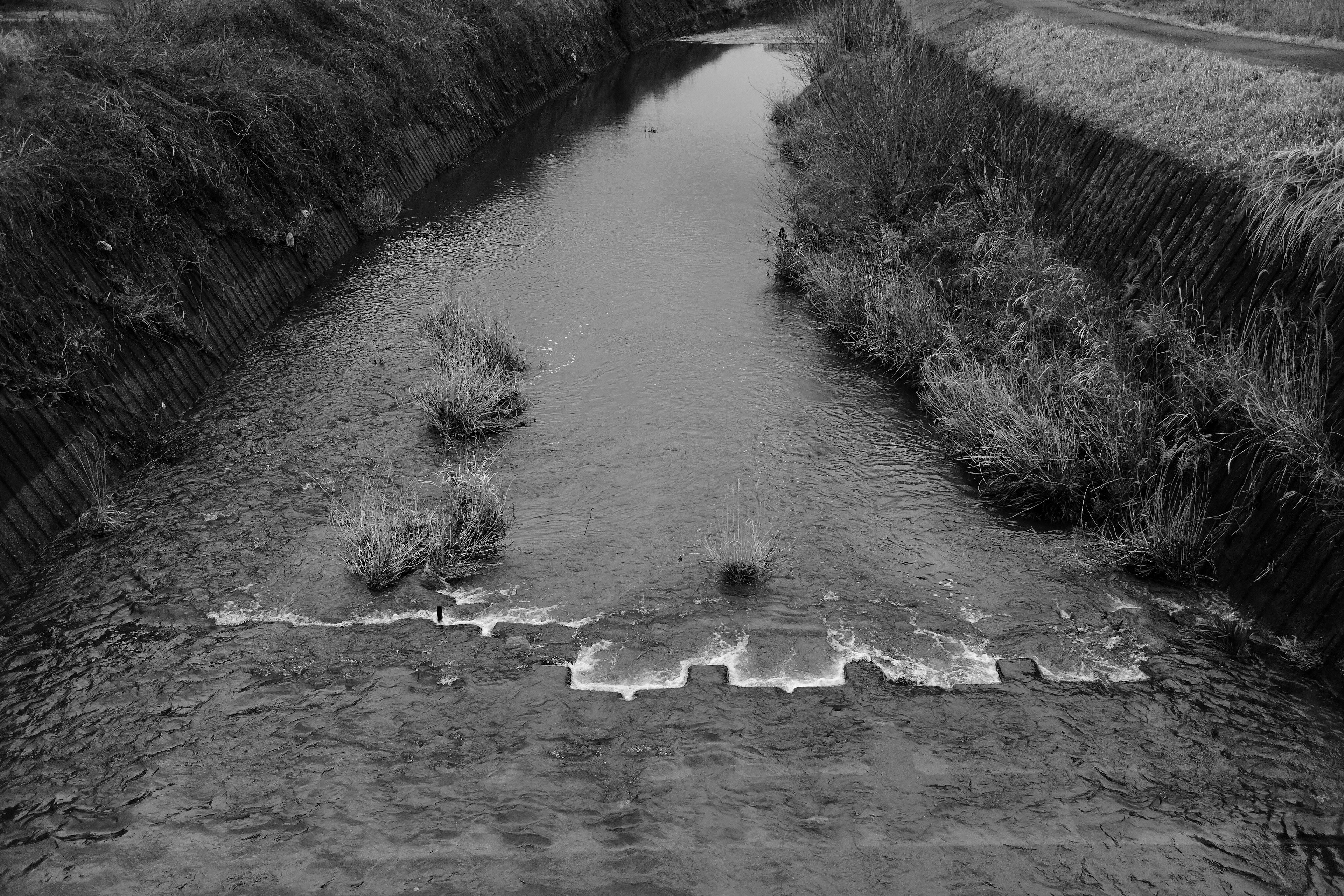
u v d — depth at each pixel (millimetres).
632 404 11594
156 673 7348
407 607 8164
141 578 8359
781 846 5980
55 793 6316
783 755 6668
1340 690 6934
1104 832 6020
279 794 6340
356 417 11078
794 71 24172
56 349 9430
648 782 6453
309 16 19531
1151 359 9961
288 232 14367
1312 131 9805
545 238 17219
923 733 6828
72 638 7664
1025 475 9531
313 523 9188
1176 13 19531
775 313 14195
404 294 14617
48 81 11797
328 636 7805
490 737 6820
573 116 26688
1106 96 13672
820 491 9844
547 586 8461
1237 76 12164
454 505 8984
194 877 5770
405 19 22594
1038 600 8188
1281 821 6051
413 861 5883
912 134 15211
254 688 7230
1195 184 10469
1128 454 9141
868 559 8773
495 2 27391
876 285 13438
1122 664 7430
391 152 19047
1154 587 8266
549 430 11008
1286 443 7855
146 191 11594
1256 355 8586
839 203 15328
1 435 8469
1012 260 12320
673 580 8484
